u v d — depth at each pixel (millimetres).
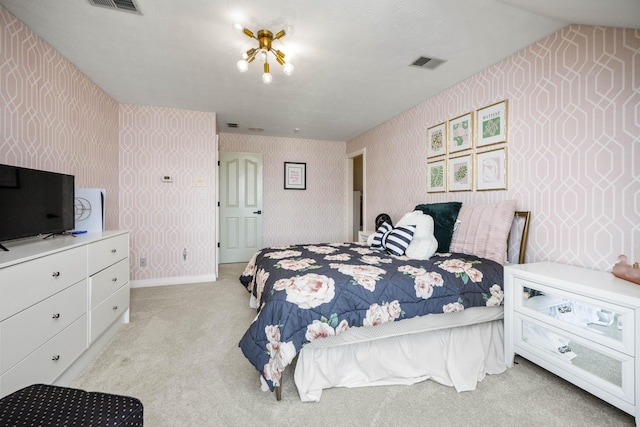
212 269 3631
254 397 1429
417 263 1894
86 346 1694
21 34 1831
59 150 2229
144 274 3398
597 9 1419
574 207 1813
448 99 2842
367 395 1457
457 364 1632
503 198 2289
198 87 2836
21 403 790
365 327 1544
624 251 1581
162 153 3424
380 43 2045
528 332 1644
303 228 5172
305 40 2008
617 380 1262
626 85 1571
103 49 2146
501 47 2098
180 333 2143
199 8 1682
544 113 1983
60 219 1879
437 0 1604
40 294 1313
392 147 3807
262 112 3598
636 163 1535
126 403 825
